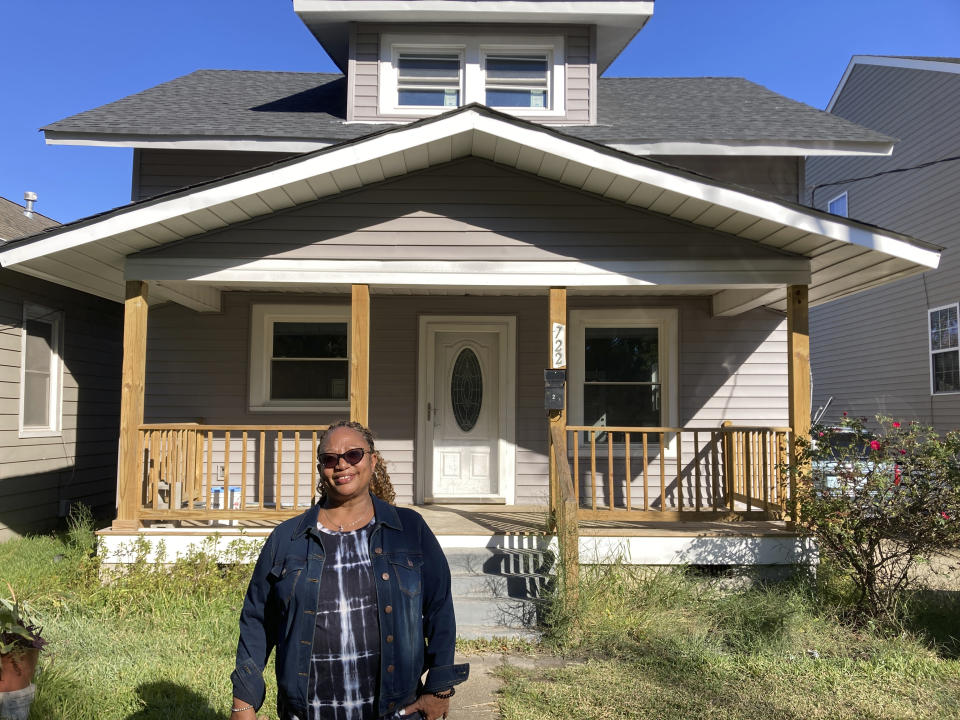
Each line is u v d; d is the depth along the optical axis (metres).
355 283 6.89
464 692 4.69
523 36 9.45
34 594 6.06
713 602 6.17
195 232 6.81
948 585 6.97
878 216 15.17
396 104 9.43
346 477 2.46
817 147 8.38
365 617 2.32
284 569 2.39
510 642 5.59
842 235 6.25
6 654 3.72
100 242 6.51
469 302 9.11
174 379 9.03
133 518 6.63
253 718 2.35
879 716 4.27
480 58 9.52
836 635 5.65
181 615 5.71
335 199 6.95
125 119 8.80
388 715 2.29
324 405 9.07
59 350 10.00
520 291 8.69
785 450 6.86
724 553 6.55
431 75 9.59
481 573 6.43
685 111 9.87
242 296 9.08
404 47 9.55
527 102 9.58
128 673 4.59
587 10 9.13
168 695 4.34
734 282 6.91
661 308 9.12
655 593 6.07
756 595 6.16
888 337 15.30
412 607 2.37
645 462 6.93
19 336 9.08
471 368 9.24
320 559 2.38
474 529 6.91
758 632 5.55
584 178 6.70
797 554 6.54
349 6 9.06
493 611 5.93
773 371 9.12
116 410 11.78
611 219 6.95
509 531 6.80
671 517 6.85
